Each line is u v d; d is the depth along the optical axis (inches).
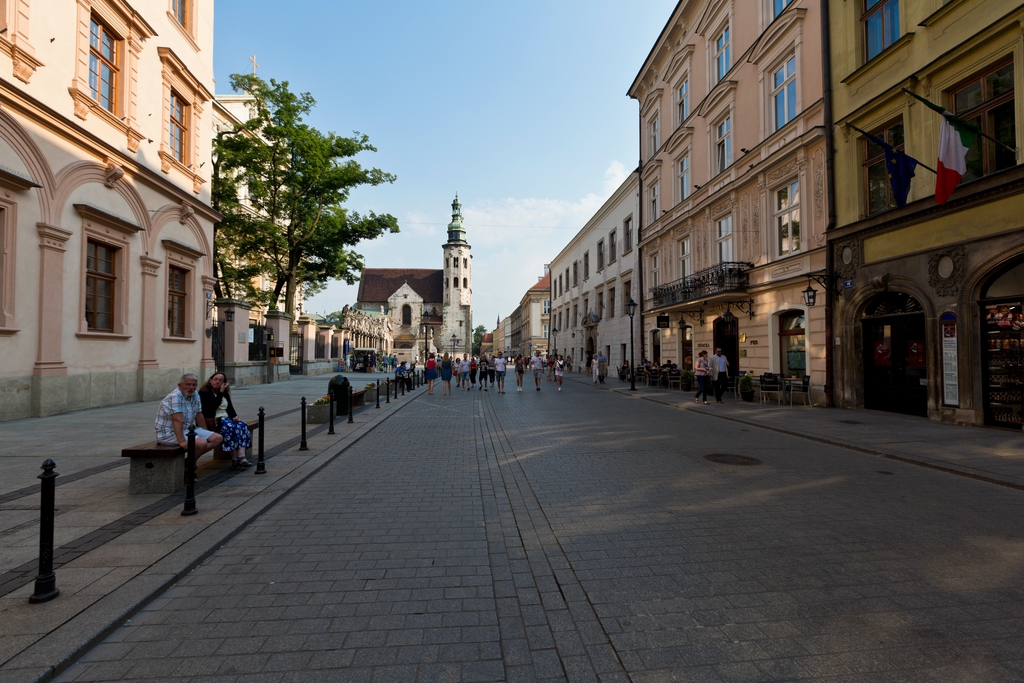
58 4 486.3
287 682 102.0
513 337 4446.4
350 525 196.2
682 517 203.2
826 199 568.7
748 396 657.6
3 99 432.5
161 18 659.4
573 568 156.4
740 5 745.0
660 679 103.0
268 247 1116.5
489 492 241.8
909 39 466.9
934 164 442.0
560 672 105.8
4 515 195.5
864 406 534.3
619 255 1277.1
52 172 483.2
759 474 274.1
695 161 880.3
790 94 644.1
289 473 267.9
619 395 804.0
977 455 307.9
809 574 151.1
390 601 136.3
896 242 482.0
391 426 461.7
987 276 399.2
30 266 464.1
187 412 241.4
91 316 548.4
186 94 718.5
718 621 125.3
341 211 1146.0
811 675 103.9
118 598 131.7
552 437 398.0
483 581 148.2
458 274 3631.9
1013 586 142.9
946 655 110.4
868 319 522.3
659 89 1033.5
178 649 113.7
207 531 180.4
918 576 149.5
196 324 740.0
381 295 3855.8
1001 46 389.7
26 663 103.7
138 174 602.9
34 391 468.1
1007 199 380.8
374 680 102.8
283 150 1051.3
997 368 398.3
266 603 135.1
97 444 336.8
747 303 721.0
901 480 261.0
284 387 914.1
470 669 106.8
